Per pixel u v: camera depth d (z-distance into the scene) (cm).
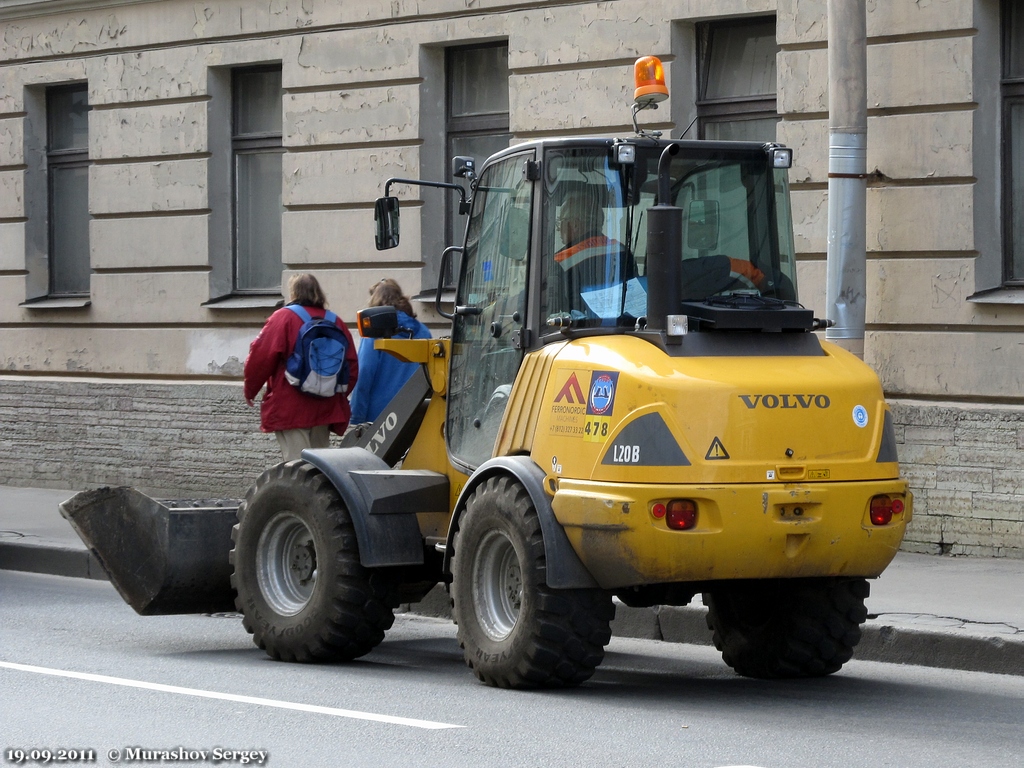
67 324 4116
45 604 2633
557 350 1819
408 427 2147
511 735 1562
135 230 3972
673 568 1681
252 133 3872
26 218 4244
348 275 3591
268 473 2091
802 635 1914
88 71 4047
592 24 3184
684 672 2034
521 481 1794
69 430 4084
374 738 1544
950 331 2761
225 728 1591
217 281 3872
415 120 3472
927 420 2769
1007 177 2800
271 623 2059
